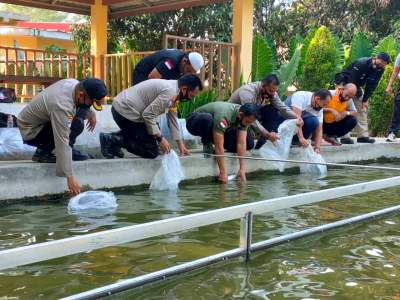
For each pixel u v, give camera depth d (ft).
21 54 54.39
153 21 42.65
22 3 31.99
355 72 23.65
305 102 20.20
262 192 15.34
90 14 34.91
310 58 33.27
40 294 7.22
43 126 13.69
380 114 32.09
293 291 7.54
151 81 15.46
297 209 13.24
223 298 7.19
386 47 32.94
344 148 22.98
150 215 11.96
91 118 15.28
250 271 8.30
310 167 19.94
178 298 7.13
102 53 34.53
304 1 53.52
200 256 9.08
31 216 11.74
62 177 13.97
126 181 15.42
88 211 12.32
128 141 15.90
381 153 25.12
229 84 27.09
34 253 6.00
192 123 17.52
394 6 50.85
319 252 9.46
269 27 51.90
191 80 14.99
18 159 15.02
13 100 23.07
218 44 25.79
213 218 7.92
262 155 19.13
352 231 11.03
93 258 8.83
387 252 9.61
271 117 19.26
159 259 8.86
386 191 16.02
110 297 7.05
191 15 42.27
